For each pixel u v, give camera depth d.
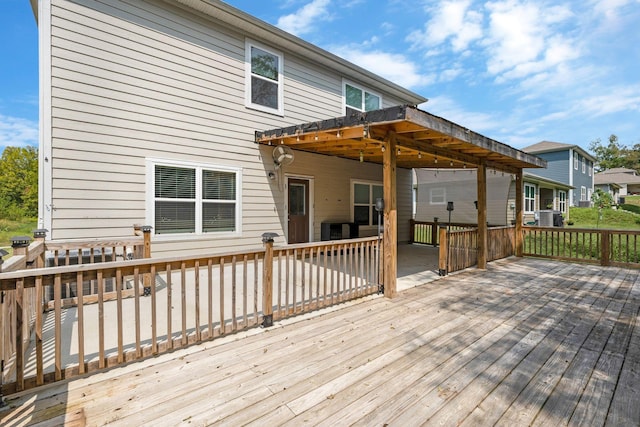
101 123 4.90
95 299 4.14
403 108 3.74
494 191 12.16
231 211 6.38
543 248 11.20
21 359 2.12
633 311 4.06
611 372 2.55
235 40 6.39
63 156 4.60
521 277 5.99
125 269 2.52
